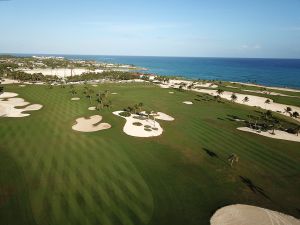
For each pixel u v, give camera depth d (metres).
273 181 43.84
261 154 55.28
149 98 114.88
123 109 89.50
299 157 54.56
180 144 58.75
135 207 34.06
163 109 94.19
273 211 35.22
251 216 33.75
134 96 118.19
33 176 40.88
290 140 65.56
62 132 62.69
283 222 32.91
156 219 31.91
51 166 44.50
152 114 83.88
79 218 31.22
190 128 71.44
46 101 97.75
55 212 32.22
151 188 39.19
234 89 160.88
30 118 73.69
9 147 51.88
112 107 91.56
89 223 30.41
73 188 37.88
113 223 30.64
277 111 106.25
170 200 36.31
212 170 46.69
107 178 41.44
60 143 55.41
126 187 39.00
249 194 39.31
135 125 70.94
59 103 95.25
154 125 72.50
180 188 39.84
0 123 67.94
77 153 50.56
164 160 49.78
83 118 76.00
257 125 77.81
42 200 34.62
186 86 166.38
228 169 47.41
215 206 35.66
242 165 49.41
